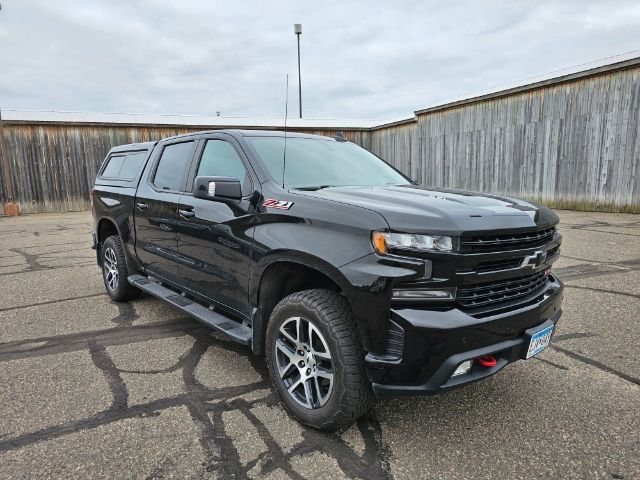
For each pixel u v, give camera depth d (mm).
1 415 2682
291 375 2701
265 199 2875
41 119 16984
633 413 2680
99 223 5344
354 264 2234
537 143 13492
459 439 2441
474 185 15898
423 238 2127
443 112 17078
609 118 11555
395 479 2125
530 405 2783
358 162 3834
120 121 17953
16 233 11141
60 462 2238
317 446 2379
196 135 3936
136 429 2531
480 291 2301
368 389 2330
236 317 3451
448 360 2125
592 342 3711
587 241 8000
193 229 3512
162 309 4812
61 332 4105
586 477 2127
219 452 2324
